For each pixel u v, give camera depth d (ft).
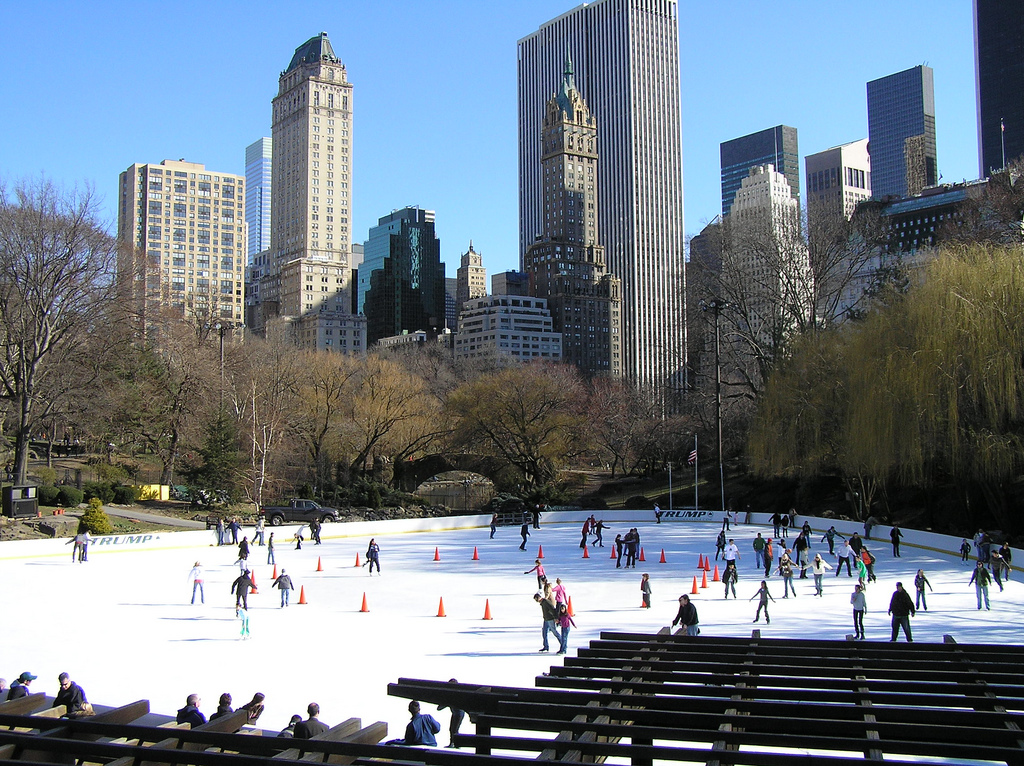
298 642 81.82
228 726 42.19
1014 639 76.69
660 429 320.50
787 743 36.58
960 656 51.96
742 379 287.69
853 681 45.39
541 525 227.81
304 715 58.39
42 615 97.76
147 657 75.92
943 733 36.58
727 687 43.98
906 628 72.59
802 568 118.42
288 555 162.50
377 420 279.28
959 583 113.80
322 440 268.82
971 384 140.05
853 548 121.08
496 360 476.95
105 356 223.71
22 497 177.47
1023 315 137.69
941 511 178.29
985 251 149.69
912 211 424.05
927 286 149.38
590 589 113.09
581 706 40.88
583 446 296.92
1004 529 149.18
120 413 239.50
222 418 231.09
